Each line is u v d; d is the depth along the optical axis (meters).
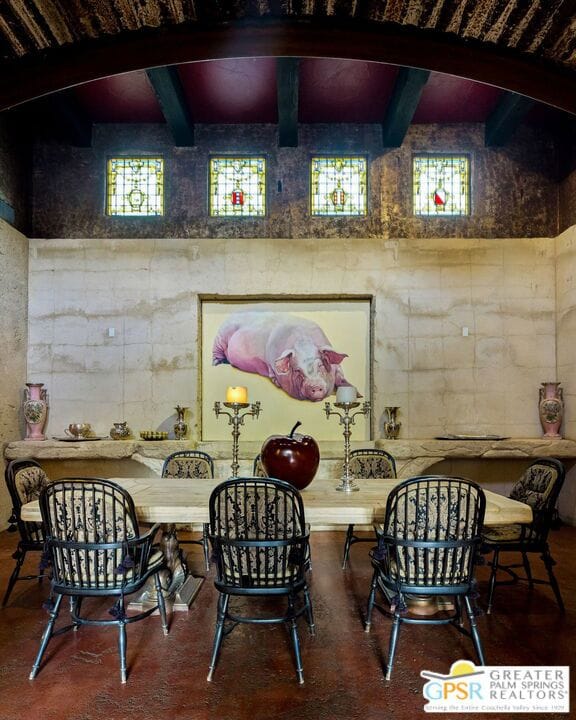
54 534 2.24
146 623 2.70
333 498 2.76
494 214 5.49
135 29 2.12
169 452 4.87
